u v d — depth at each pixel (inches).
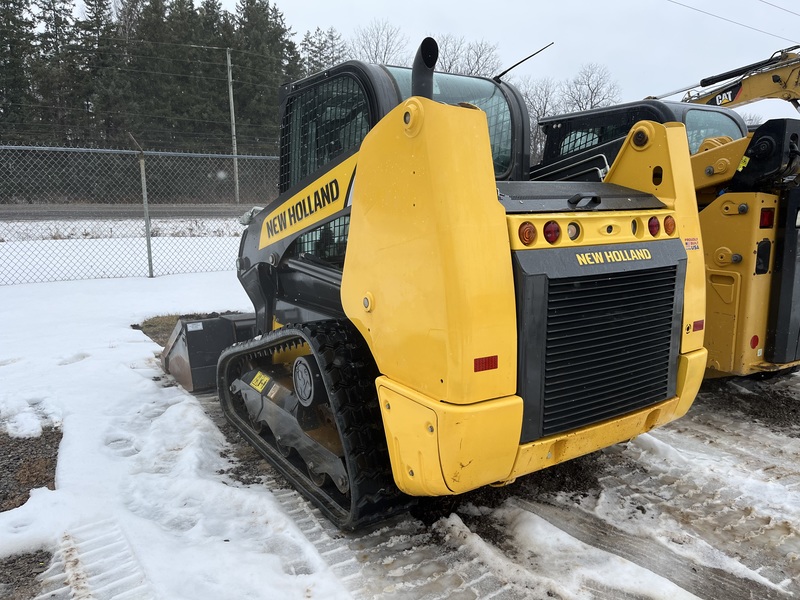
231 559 95.5
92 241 508.1
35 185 762.2
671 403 103.4
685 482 124.9
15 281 356.5
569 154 206.5
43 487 123.9
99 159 802.2
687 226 104.5
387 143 83.7
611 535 105.9
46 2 1233.4
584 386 89.4
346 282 97.3
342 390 99.3
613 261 90.0
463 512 112.3
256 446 137.6
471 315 76.2
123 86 1140.5
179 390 184.7
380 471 99.0
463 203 76.5
